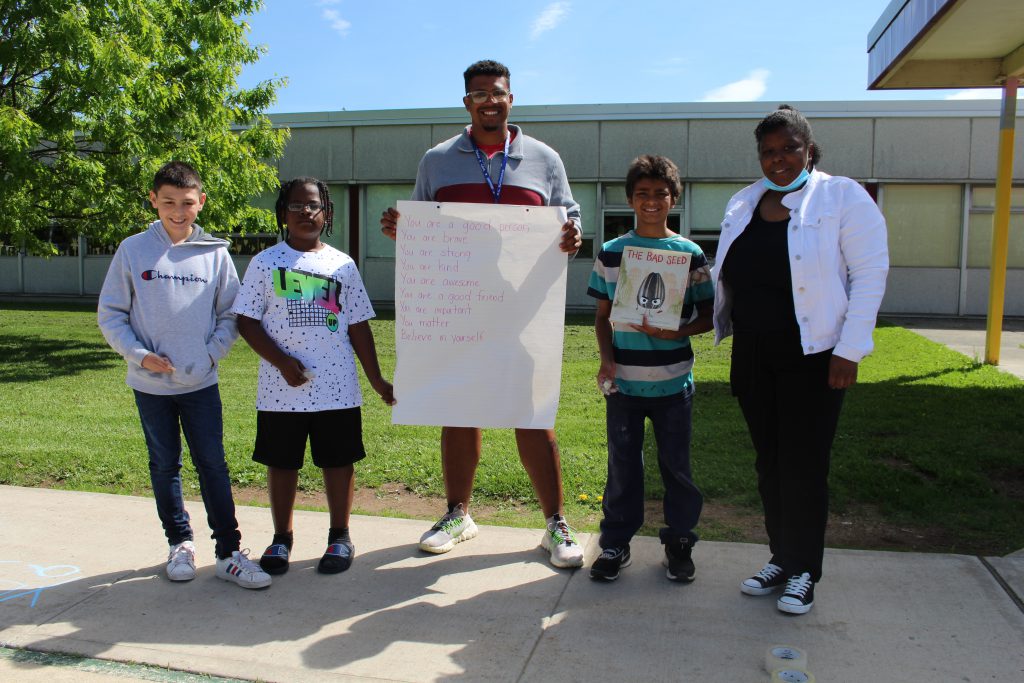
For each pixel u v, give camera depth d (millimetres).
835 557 3430
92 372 8570
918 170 15438
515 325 3494
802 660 2512
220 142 10797
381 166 17125
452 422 3520
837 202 2867
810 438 2924
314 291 3375
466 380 3510
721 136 16016
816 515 2936
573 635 2816
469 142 3553
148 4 10562
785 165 2904
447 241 3459
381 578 3334
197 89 10805
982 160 15250
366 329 3539
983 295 15492
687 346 3275
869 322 2787
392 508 4309
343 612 3018
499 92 3389
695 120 16078
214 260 3412
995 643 2697
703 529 3883
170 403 3346
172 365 3242
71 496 4383
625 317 3182
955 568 3293
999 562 3336
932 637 2746
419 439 5484
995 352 8734
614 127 16297
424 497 4477
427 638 2807
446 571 3404
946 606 2971
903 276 15734
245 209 11406
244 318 3334
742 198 3104
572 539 3504
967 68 8594
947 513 3977
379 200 17344
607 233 16531
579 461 4902
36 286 19469
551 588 3221
